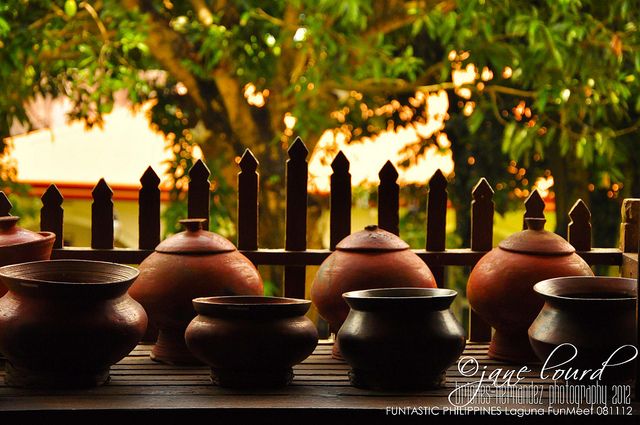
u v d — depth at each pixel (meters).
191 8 11.80
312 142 11.65
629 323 3.91
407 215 13.02
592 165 11.24
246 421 3.65
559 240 4.49
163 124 13.39
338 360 4.49
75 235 14.73
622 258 5.16
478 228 5.17
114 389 3.92
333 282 4.42
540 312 4.11
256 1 10.55
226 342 3.89
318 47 9.88
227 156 12.30
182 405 3.67
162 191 12.84
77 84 12.50
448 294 4.01
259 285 4.49
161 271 4.36
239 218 5.11
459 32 9.41
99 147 14.03
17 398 3.75
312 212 11.95
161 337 4.46
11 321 3.83
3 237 4.33
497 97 11.38
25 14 10.23
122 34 10.23
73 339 3.82
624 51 9.90
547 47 9.08
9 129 11.56
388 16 10.33
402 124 12.83
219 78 11.21
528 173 12.04
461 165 12.09
